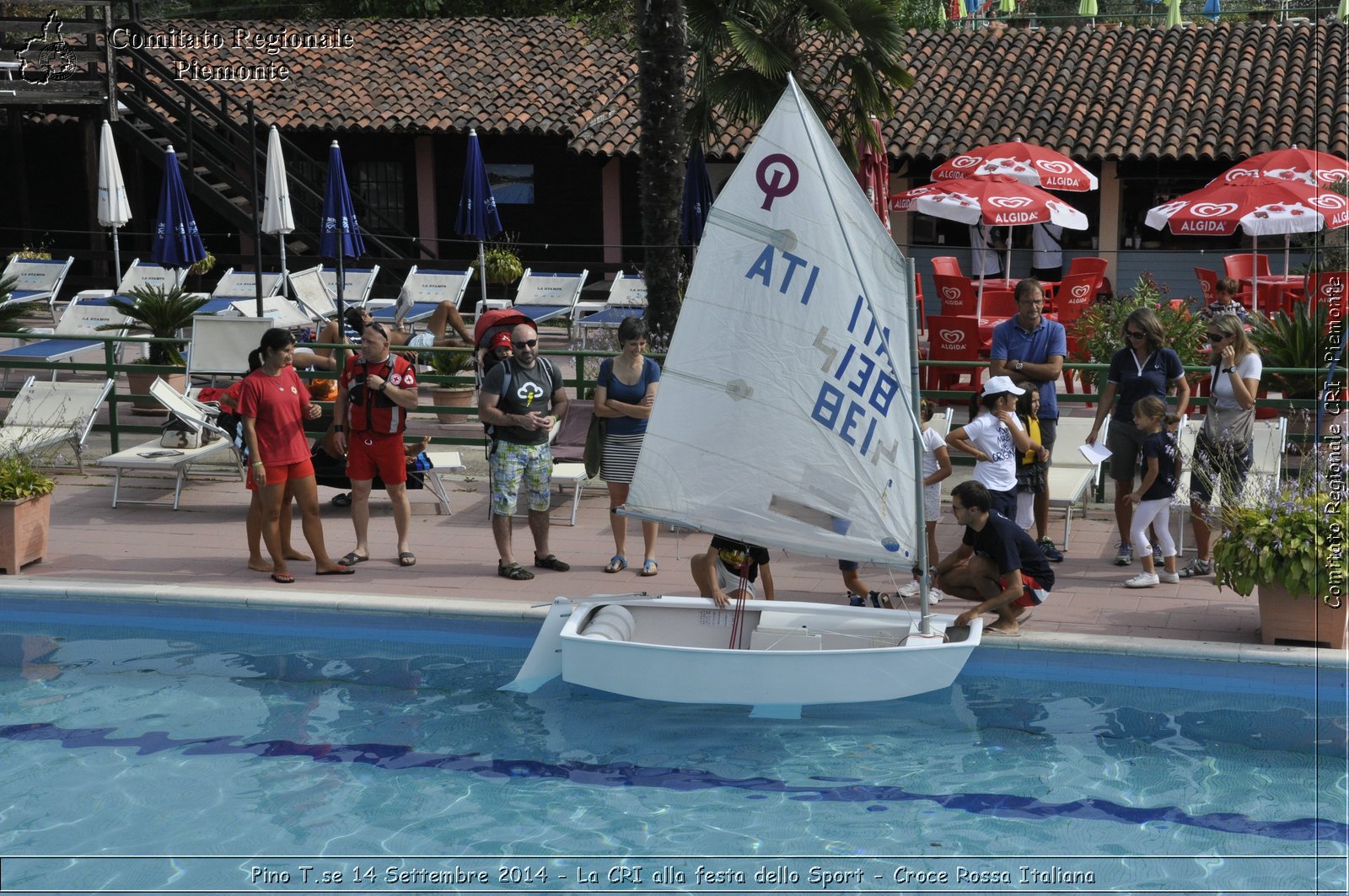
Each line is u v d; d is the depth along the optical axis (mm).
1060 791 6418
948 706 7430
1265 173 15625
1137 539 8656
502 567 9062
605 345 16219
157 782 6613
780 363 7266
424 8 29703
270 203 15008
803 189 7070
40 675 8000
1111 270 20672
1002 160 16297
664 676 7328
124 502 11070
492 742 7059
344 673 8047
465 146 22812
